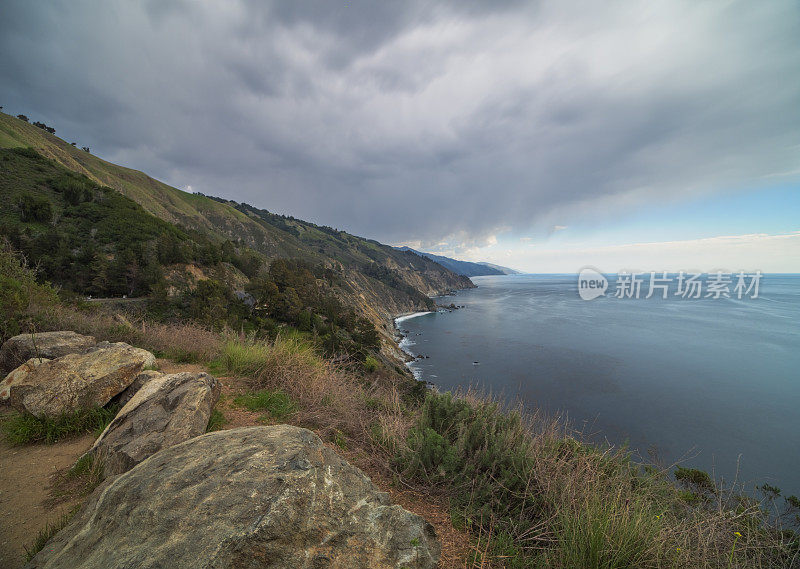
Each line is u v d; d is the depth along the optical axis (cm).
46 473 353
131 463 304
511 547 266
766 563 266
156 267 5131
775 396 3747
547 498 307
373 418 515
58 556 187
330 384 624
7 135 9075
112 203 7050
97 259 4872
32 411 428
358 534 188
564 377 4375
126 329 941
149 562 156
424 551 196
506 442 368
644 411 3262
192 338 938
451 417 430
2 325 742
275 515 174
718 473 2167
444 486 343
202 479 206
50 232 5341
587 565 235
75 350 658
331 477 219
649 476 369
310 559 168
